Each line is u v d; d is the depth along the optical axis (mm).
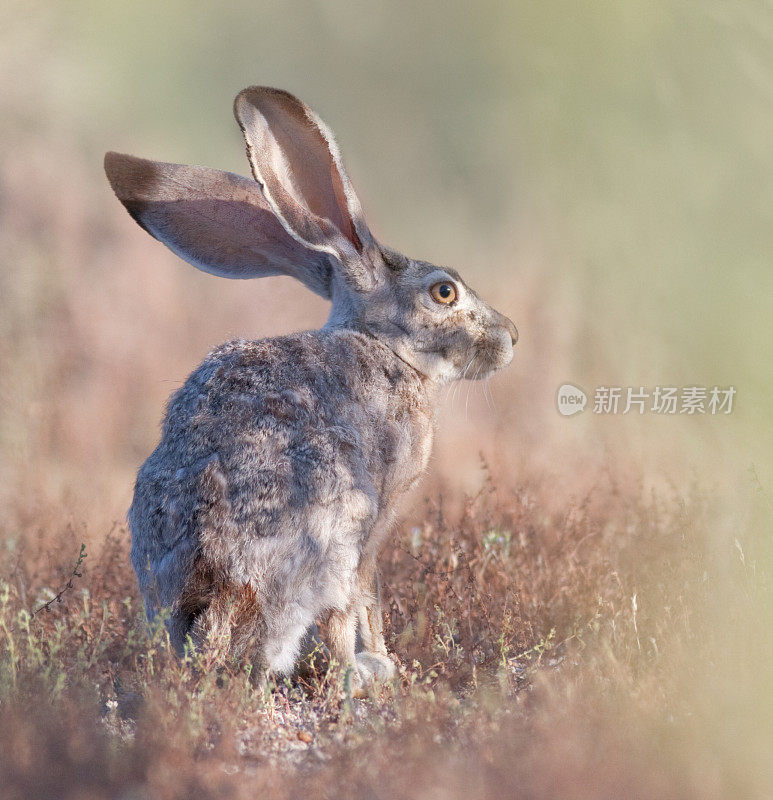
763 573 9914
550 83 27031
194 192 11812
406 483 10812
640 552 11594
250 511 9203
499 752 7648
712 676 8594
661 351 18062
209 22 31797
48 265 20344
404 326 11055
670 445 16109
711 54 22781
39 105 26844
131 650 9578
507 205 25562
